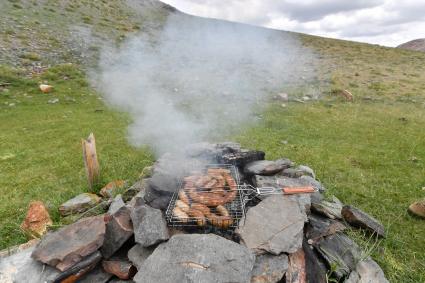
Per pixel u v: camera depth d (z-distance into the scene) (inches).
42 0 919.0
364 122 385.1
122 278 119.6
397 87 594.2
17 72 510.9
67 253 116.4
